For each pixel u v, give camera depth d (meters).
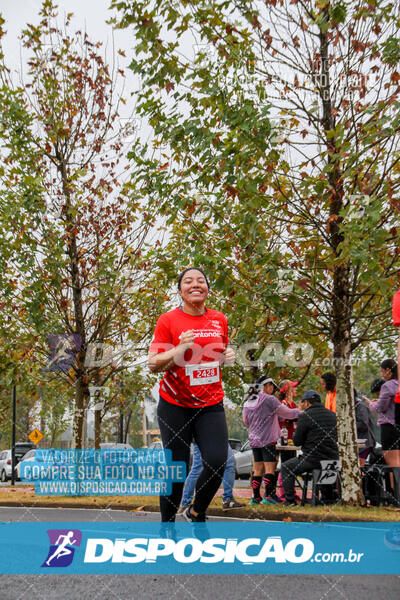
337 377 7.29
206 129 6.69
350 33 6.95
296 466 7.32
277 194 7.09
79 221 11.82
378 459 7.93
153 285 11.74
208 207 6.87
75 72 11.73
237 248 7.23
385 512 6.19
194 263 6.91
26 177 10.79
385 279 6.20
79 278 12.04
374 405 6.91
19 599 3.14
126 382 13.79
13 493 11.64
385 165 6.91
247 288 6.89
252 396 8.13
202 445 4.14
